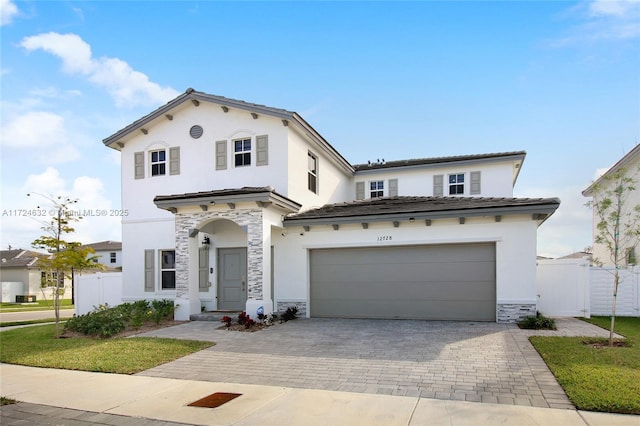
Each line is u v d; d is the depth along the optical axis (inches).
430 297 525.3
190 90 633.6
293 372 304.2
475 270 510.0
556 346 342.0
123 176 690.8
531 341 371.2
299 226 576.4
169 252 655.8
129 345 403.9
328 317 565.0
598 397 222.4
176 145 663.1
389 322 510.9
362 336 424.2
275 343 402.9
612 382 243.9
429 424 202.1
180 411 234.1
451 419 207.2
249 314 521.7
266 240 536.4
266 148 611.8
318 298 573.0
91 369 331.9
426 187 831.7
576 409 215.8
